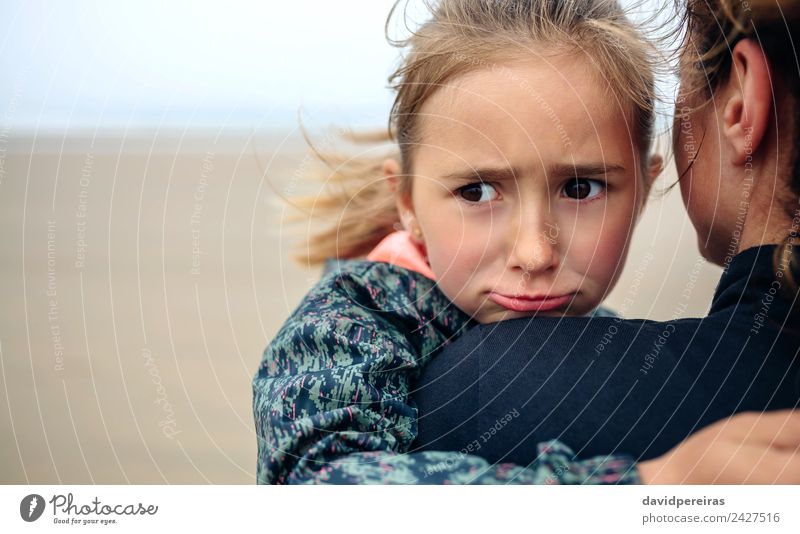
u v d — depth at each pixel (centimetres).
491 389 62
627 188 75
